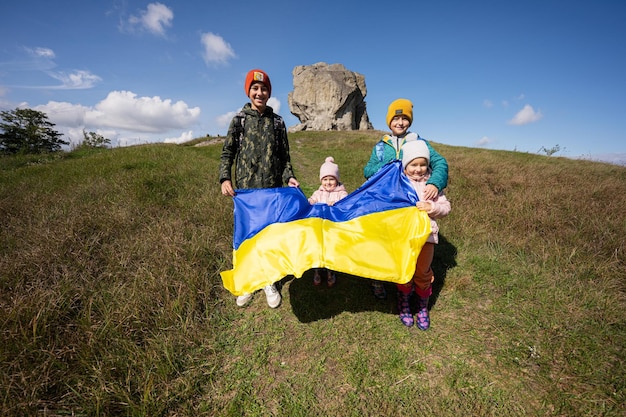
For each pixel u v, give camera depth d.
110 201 5.05
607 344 2.28
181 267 3.21
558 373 2.07
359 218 2.43
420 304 2.65
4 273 2.85
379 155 3.04
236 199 2.72
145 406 1.82
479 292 3.06
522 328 2.52
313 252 2.11
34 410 1.74
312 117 41.44
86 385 1.94
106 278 3.01
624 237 3.74
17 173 8.16
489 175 7.54
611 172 8.95
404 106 2.83
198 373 2.17
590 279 3.07
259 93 2.80
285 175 3.13
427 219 2.29
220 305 3.00
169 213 4.81
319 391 2.06
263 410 1.94
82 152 13.45
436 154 2.57
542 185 6.53
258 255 2.22
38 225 3.99
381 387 2.06
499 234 4.21
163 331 2.45
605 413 1.78
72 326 2.38
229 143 2.93
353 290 3.18
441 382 2.08
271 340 2.54
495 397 1.94
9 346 2.02
